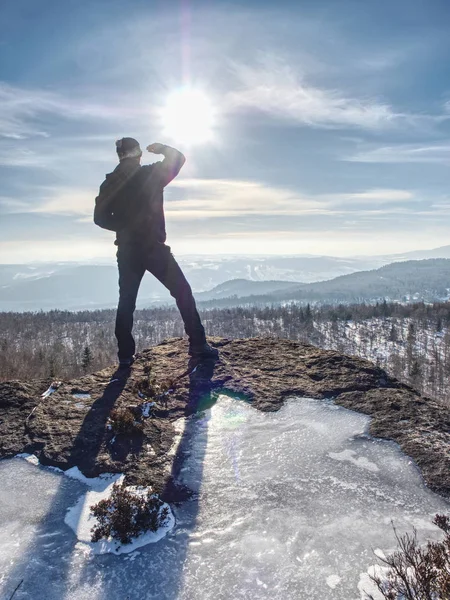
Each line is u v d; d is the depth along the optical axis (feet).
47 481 9.73
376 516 8.11
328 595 6.32
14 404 13.51
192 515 8.38
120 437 11.33
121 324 16.33
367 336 443.73
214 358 17.01
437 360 323.16
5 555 7.38
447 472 9.33
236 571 6.88
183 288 16.55
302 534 7.68
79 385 14.82
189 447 10.94
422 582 5.84
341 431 11.51
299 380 15.01
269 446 10.88
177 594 6.46
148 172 15.42
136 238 15.75
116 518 7.73
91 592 6.54
